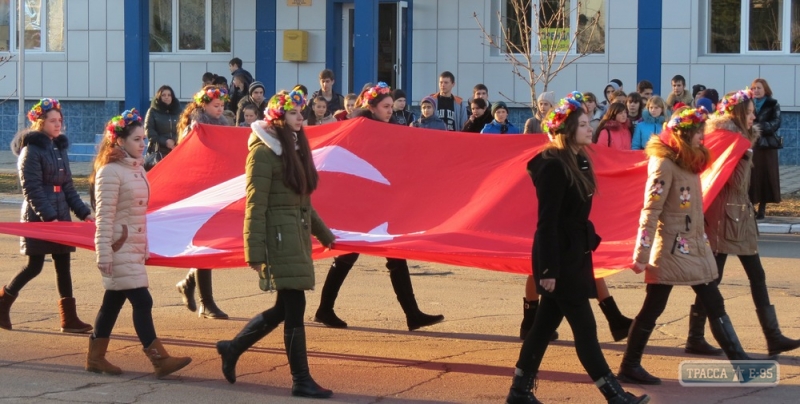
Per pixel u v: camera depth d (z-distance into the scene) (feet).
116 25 80.23
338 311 30.30
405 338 26.86
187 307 29.94
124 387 21.76
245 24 77.61
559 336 27.07
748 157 24.03
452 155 27.37
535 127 32.12
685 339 26.45
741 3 68.74
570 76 70.33
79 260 39.42
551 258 18.72
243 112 40.06
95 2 80.43
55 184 26.37
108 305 22.85
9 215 52.13
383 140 27.91
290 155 20.35
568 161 18.88
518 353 25.17
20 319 28.55
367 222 25.82
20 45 63.67
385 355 24.95
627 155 25.99
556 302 19.47
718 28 69.36
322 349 25.57
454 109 47.52
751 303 31.09
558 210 18.83
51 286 33.81
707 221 24.31
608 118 40.40
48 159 26.13
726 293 32.78
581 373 23.18
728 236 23.98
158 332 27.32
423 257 22.62
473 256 22.08
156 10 80.94
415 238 23.90
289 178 20.29
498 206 25.44
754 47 69.05
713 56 68.64
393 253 22.65
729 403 20.67
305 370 21.16
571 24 69.97
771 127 47.62
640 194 25.29
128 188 22.30
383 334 27.32
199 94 31.27
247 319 29.07
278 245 20.39
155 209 27.61
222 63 79.00
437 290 33.83
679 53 68.85
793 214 50.78
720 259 24.44
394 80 73.00
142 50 71.51
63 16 82.43
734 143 23.61
